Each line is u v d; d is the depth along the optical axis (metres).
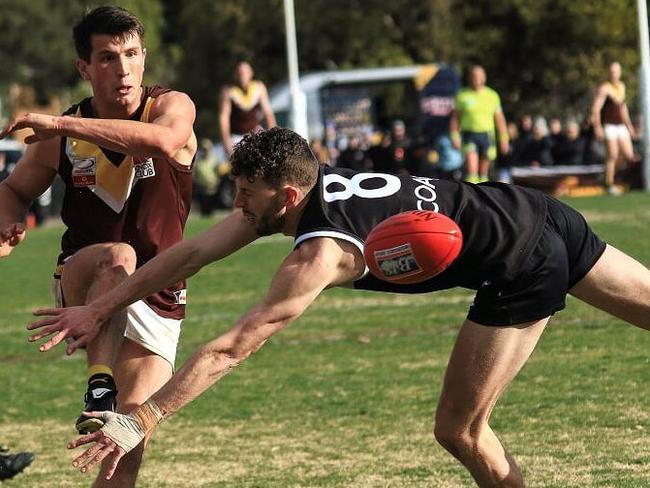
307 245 9.93
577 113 89.00
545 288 10.52
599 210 39.31
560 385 17.30
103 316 10.98
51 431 16.98
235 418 16.95
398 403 17.14
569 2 85.00
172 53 121.81
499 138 45.47
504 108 89.94
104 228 12.39
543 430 15.12
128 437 9.72
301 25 95.25
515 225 10.45
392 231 9.74
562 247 10.62
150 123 11.51
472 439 10.91
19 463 12.70
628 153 47.62
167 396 9.77
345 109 74.12
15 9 140.25
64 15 142.75
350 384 18.47
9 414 17.97
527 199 10.72
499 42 88.31
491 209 10.48
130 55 11.86
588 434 14.84
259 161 10.02
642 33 54.53
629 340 19.98
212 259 10.95
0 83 143.00
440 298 25.58
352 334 22.34
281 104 73.31
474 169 45.31
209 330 23.36
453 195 10.50
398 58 91.31
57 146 12.28
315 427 16.20
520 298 10.49
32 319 26.41
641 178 53.78
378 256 9.74
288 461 14.65
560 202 10.99
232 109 43.06
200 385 9.76
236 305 26.14
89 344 11.70
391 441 15.27
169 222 12.45
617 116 47.19
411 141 64.62
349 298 26.38
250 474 14.19
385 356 20.28
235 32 100.19
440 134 65.62
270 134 10.18
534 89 89.62
